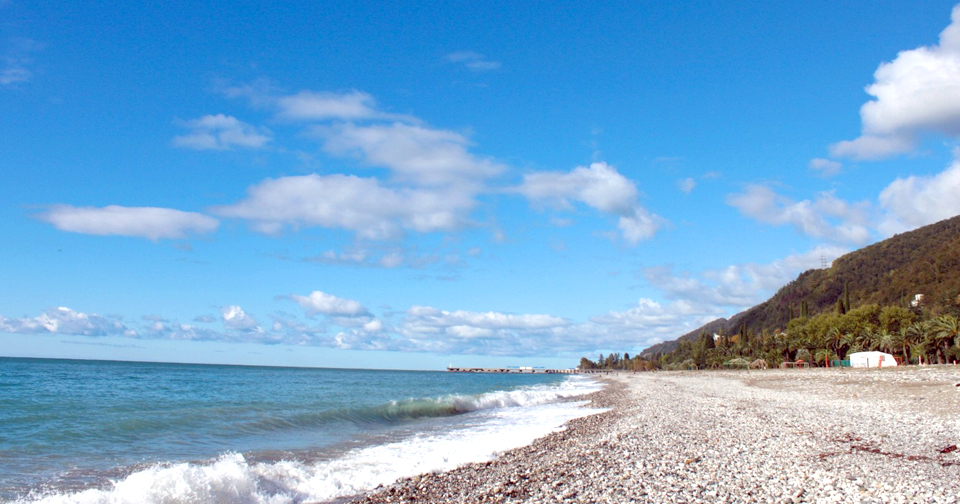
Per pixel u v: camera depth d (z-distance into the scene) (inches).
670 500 538.9
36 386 2269.9
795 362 5182.1
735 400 1879.9
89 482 672.4
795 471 658.2
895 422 1125.1
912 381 2215.8
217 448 951.0
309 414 1409.9
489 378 7111.2
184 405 1616.6
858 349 4495.6
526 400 2300.7
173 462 810.2
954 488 557.9
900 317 4466.0
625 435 1053.8
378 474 750.5
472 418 1572.3
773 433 1007.6
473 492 624.1
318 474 738.8
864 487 566.9
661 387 3093.0
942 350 3860.7
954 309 4143.7
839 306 6274.6
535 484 642.8
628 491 582.9
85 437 987.3
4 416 1197.7
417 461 844.0
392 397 2388.0
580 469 719.1
